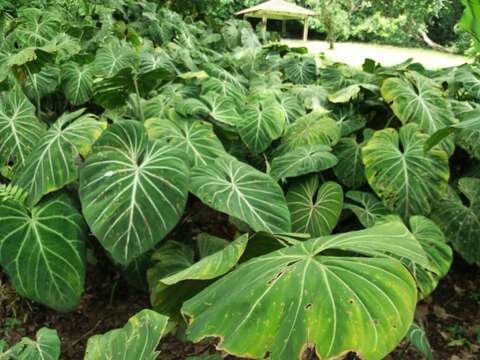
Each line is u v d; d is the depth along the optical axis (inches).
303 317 37.5
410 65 151.4
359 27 714.2
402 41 731.4
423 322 93.1
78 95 120.3
